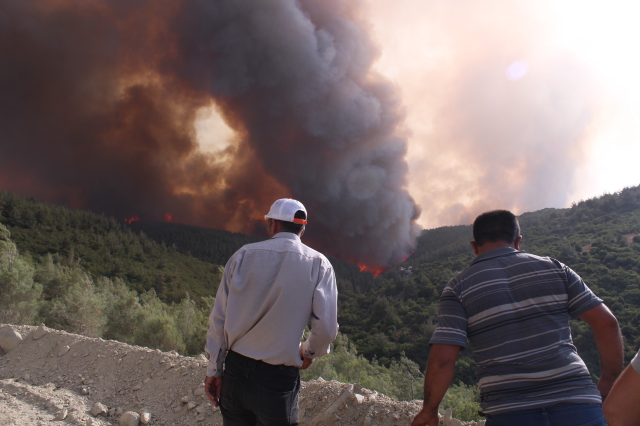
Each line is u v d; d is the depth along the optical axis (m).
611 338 1.50
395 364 16.34
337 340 14.90
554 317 1.50
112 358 3.92
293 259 1.87
